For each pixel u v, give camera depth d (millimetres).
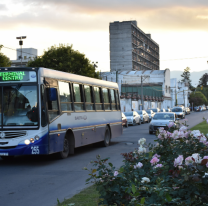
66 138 13516
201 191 4438
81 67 44469
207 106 148250
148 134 25609
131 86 96000
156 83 104625
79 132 14398
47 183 8781
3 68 11664
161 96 104188
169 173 4957
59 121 12578
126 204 4328
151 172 5027
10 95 11578
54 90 11789
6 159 13492
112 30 119438
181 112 52844
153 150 6699
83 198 6773
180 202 4250
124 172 4836
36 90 11516
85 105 15242
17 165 11930
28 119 11430
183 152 6160
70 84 13930
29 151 11305
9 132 11391
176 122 7934
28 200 7016
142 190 4270
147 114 47406
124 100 68812
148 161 5477
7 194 7586
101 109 17266
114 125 19047
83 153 15094
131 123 39562
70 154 14844
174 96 121625
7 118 11484
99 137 16766
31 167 11453
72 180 9164
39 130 11359
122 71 107625
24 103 11508
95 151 15734
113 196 4461
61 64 43062
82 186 8344
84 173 10219
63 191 7828
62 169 10984
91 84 16172
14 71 11602
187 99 138750
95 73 46406
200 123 36406
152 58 144250
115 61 119250
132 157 5590
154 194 4113
